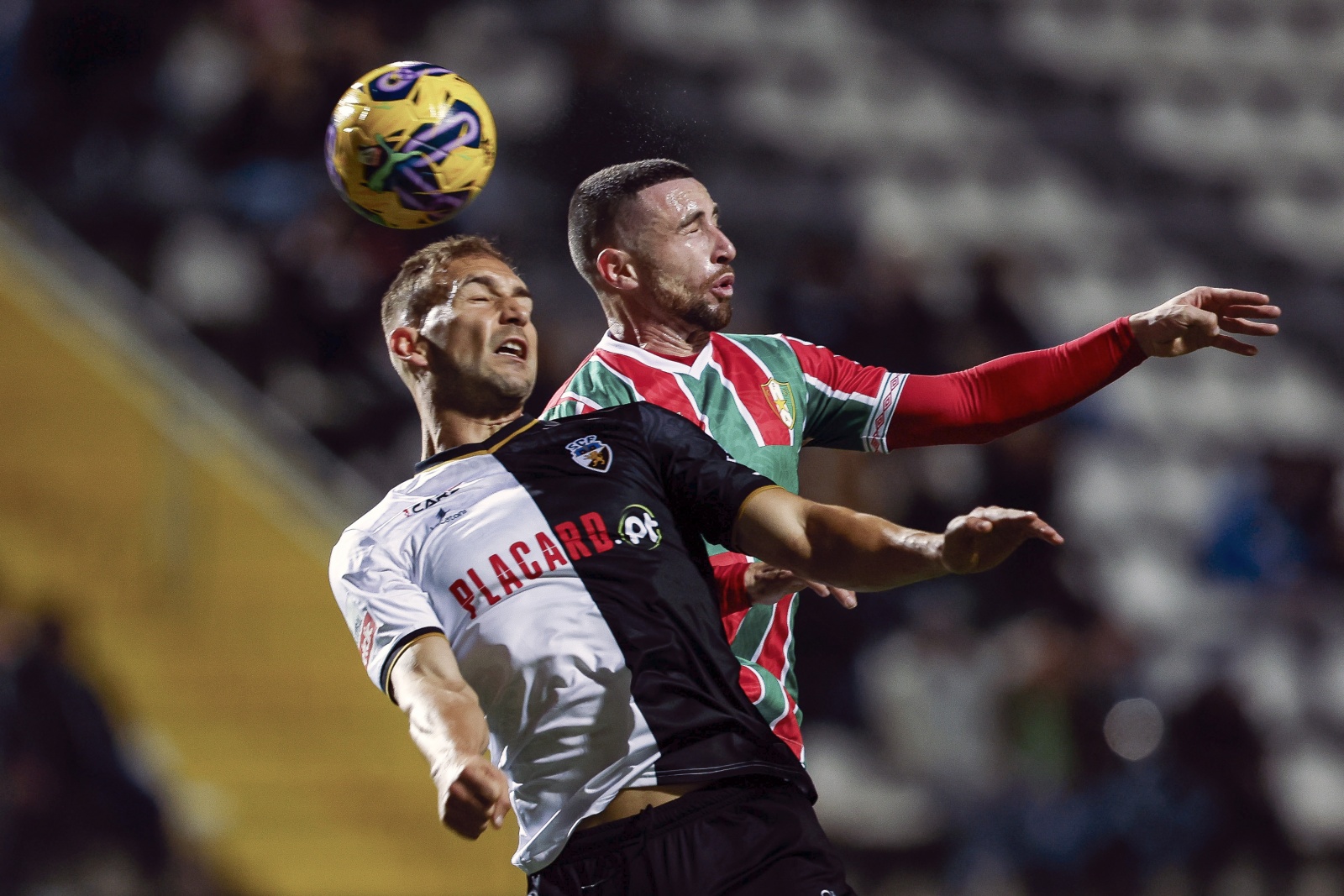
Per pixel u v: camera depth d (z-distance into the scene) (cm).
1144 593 4316
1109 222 5272
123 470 3522
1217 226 5362
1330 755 3916
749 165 4947
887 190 5044
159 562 3478
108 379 3581
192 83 3897
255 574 3497
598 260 1394
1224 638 3925
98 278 3709
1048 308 4962
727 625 1328
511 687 1085
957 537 970
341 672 3469
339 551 1153
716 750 1071
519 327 1195
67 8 3825
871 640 3391
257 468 3538
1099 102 5641
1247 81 5884
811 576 1077
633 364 1372
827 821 3281
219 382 3600
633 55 4662
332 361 3650
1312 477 4056
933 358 3484
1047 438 3538
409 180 1288
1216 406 4909
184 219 3819
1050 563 3484
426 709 1016
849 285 3588
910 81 5447
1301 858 3375
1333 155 5722
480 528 1119
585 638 1080
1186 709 3394
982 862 3284
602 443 1159
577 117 3756
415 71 1310
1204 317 1309
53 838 2891
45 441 3519
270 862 3191
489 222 3838
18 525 3453
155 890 2973
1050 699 3366
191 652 3412
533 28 4872
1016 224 5128
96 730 2956
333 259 3641
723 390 1362
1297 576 4006
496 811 940
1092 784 3350
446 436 1201
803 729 3334
